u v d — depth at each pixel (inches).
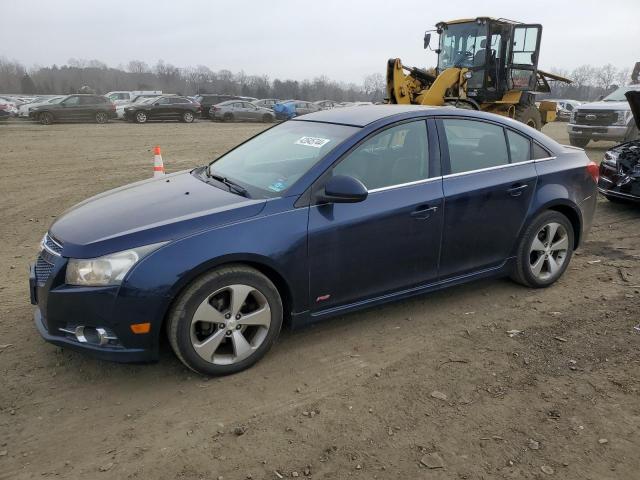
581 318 166.1
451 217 160.4
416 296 164.1
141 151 581.3
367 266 148.8
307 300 141.9
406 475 101.6
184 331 126.0
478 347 149.2
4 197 336.5
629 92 295.9
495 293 185.5
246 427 115.6
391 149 154.7
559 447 109.0
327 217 140.2
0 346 147.6
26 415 119.5
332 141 151.1
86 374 135.3
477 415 119.2
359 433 113.5
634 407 121.8
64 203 322.0
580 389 128.7
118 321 121.0
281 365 140.0
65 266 124.2
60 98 1051.9
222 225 128.9
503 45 553.0
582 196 190.5
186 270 122.7
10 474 102.3
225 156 184.7
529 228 178.9
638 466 104.0
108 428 115.6
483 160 170.7
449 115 166.9
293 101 1397.6
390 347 149.3
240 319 133.1
